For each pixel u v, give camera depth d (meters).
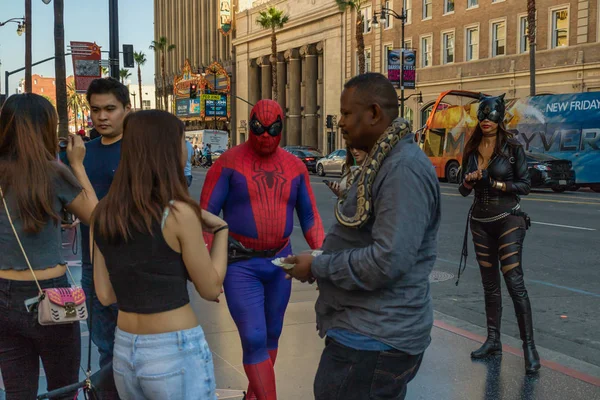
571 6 30.20
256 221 3.67
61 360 2.92
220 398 3.94
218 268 2.35
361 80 2.35
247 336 3.53
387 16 43.41
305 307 6.18
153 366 2.19
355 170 2.45
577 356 5.15
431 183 2.21
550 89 31.55
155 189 2.20
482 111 4.54
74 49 17.41
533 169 21.41
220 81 70.94
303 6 53.94
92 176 3.82
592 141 22.25
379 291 2.26
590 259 9.16
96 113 3.78
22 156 2.75
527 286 7.58
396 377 2.30
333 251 2.41
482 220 4.68
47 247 2.83
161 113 2.26
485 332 5.50
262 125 3.62
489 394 4.05
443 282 7.90
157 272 2.19
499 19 34.41
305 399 3.96
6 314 2.79
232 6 70.12
